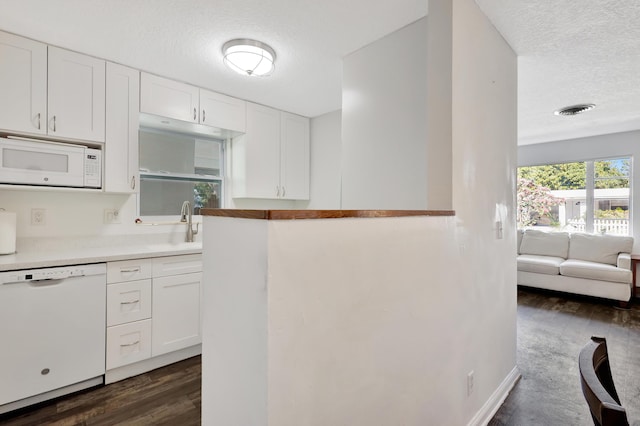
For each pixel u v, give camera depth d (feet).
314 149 11.93
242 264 2.74
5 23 6.00
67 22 5.99
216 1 5.40
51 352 6.13
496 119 6.23
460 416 5.04
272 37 6.48
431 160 4.96
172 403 6.22
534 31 6.24
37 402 6.12
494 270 6.19
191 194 10.12
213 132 10.00
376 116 6.54
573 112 11.16
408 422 3.91
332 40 6.57
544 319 11.16
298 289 2.65
